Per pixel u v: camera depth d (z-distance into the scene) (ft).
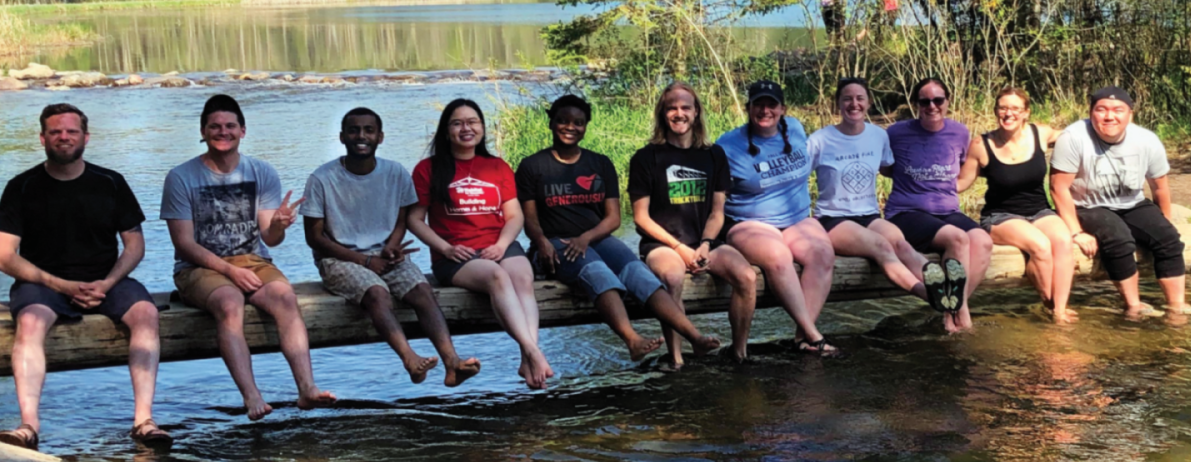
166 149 41.42
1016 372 17.22
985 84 35.45
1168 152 32.73
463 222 17.43
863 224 19.57
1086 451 14.19
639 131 34.27
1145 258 20.81
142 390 15.26
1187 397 15.96
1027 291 21.77
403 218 17.39
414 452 14.79
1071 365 17.43
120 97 62.75
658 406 16.34
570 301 17.87
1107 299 20.99
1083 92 37.81
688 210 18.33
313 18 160.45
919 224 19.42
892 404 16.06
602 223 17.87
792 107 38.91
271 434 15.58
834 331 19.76
